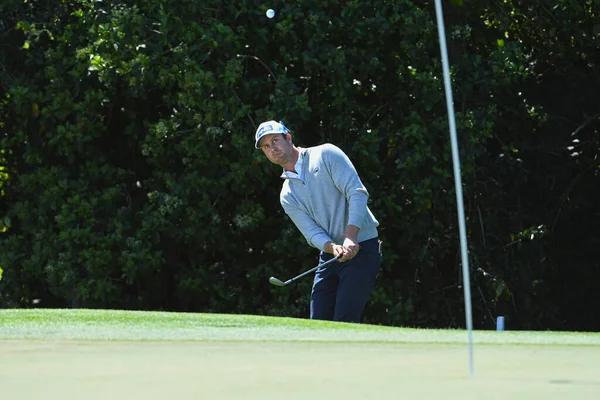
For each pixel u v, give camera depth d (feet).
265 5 116.16
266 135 75.05
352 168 74.74
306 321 54.60
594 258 138.10
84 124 118.42
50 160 126.31
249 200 118.62
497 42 124.57
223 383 22.94
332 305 78.74
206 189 116.67
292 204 76.89
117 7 118.01
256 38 116.37
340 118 117.08
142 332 43.16
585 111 135.85
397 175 122.01
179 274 121.39
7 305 124.98
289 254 118.32
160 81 114.52
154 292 124.26
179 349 33.68
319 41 116.57
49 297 130.11
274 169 115.14
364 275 75.82
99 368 26.86
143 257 116.16
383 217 118.21
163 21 112.78
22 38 126.41
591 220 138.21
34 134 124.98
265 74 122.11
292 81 114.52
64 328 47.11
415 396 20.75
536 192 135.23
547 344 36.73
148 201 125.59
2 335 40.88
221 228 119.75
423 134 118.01
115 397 20.10
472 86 122.83
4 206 134.82
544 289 131.64
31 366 27.55
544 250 135.23
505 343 36.86
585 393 21.36
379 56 120.98
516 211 130.72
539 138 134.41
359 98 126.41
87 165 122.21
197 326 50.16
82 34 121.49
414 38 117.50
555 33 131.23
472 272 125.49
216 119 114.73
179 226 118.32
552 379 24.44
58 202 122.21
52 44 125.49
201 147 115.14
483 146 120.88
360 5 117.91
